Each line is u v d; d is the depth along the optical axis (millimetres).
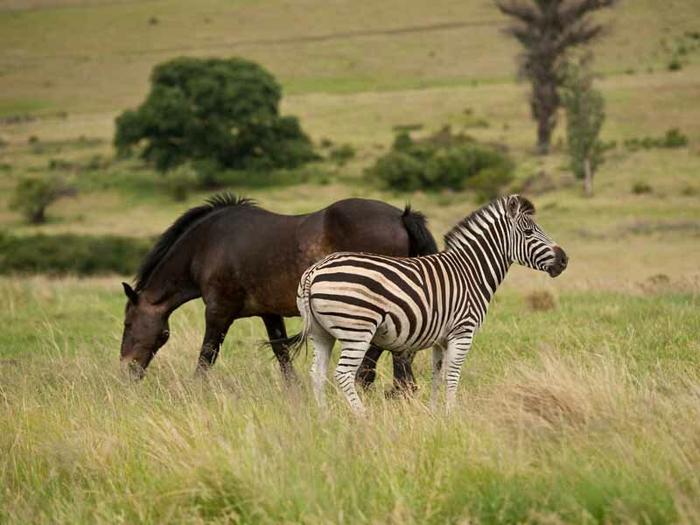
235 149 143875
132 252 84062
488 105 181250
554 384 15242
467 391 17547
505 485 11859
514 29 145375
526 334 24125
